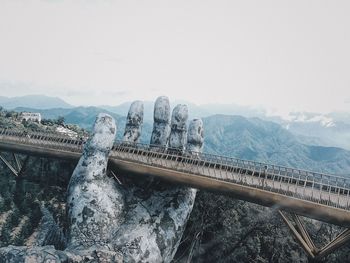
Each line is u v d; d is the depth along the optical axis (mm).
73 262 28625
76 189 35000
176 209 36156
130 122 44656
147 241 33406
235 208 41781
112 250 32281
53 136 49750
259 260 38719
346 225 24719
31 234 55438
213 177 31266
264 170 30125
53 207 57594
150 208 36312
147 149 41062
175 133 39844
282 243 38750
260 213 40531
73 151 42906
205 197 41875
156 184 38250
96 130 36562
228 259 39781
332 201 27141
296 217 27750
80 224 33312
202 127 39938
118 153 40094
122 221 35312
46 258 27797
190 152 38000
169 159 38375
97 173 35656
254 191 28719
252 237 40031
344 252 34219
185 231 42125
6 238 55344
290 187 30859
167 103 42781
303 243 27547
